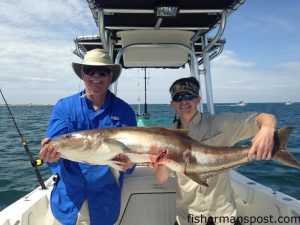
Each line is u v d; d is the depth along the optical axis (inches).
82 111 119.5
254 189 144.2
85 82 118.6
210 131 121.1
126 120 123.9
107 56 122.3
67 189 116.0
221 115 122.1
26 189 296.2
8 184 310.5
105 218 117.7
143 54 202.2
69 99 121.7
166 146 104.4
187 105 122.0
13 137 650.8
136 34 183.5
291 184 304.5
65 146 103.2
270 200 133.1
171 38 183.8
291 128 94.6
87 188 115.9
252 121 111.3
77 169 115.6
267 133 96.1
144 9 145.1
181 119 126.7
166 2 141.3
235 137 118.5
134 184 151.7
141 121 223.9
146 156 104.2
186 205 122.6
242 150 102.1
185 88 120.6
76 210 115.3
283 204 124.9
